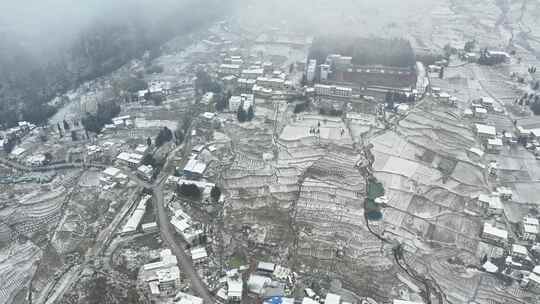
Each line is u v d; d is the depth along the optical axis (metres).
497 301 180.00
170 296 182.00
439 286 186.50
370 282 187.75
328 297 176.62
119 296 179.62
